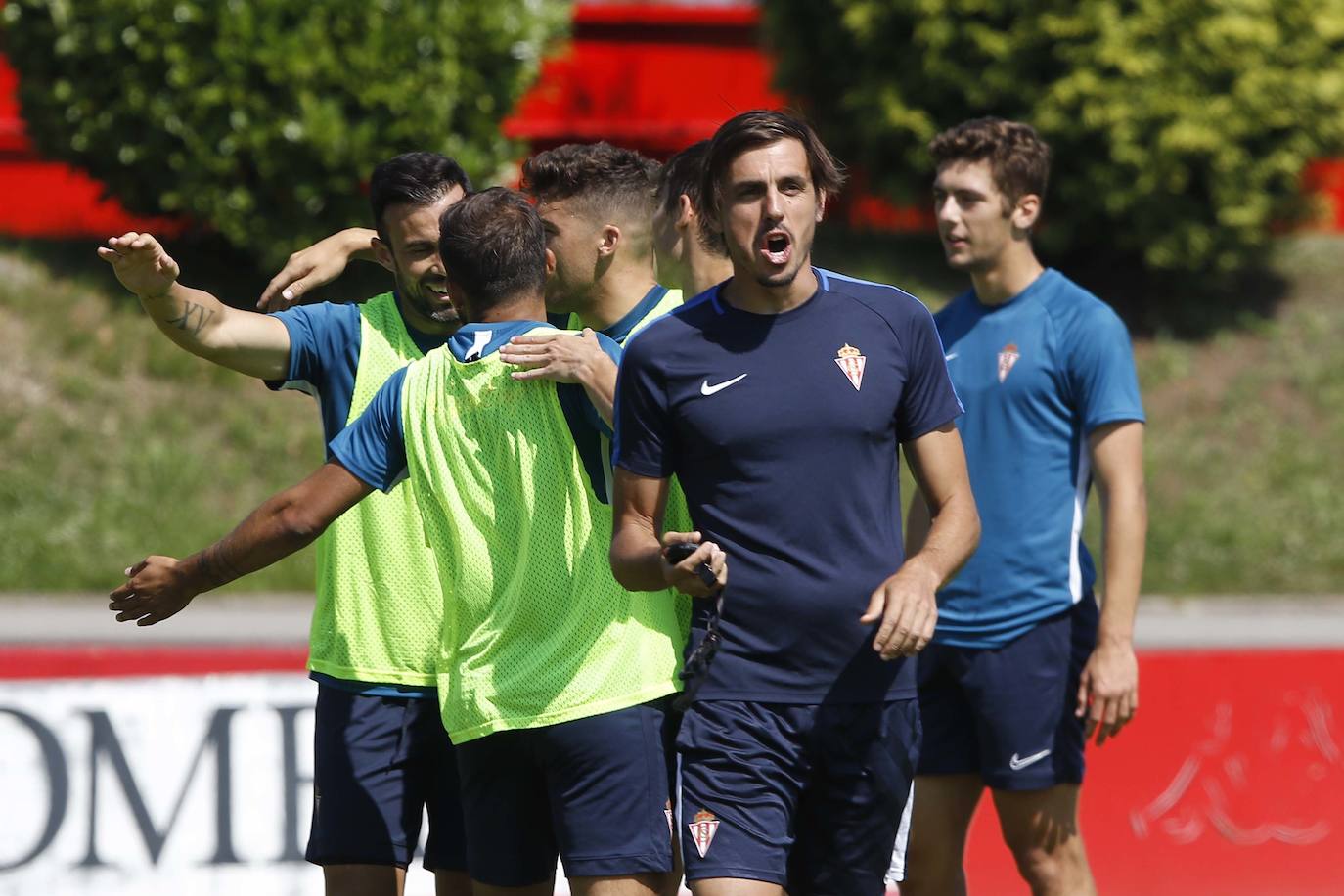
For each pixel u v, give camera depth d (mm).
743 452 11672
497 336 12281
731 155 11508
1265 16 37688
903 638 11078
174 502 29953
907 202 39562
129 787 19422
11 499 29359
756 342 11734
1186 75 37281
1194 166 38281
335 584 13828
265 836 19844
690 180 13078
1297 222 40156
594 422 12242
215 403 32562
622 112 44375
